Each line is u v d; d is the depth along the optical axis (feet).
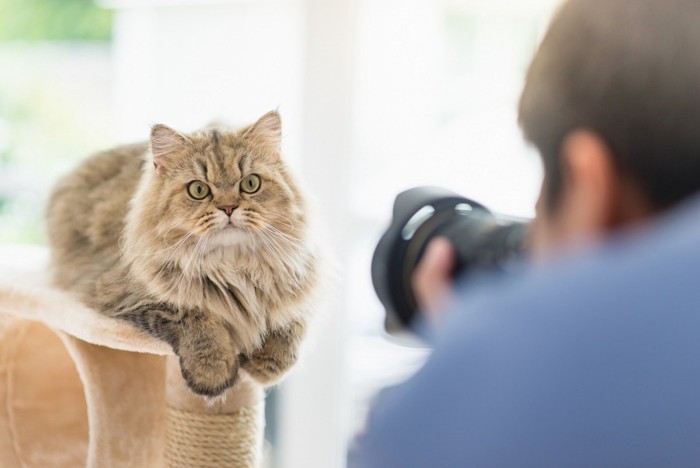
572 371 1.92
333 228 10.46
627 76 2.21
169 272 5.92
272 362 6.18
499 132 11.49
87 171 7.73
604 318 1.95
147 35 14.79
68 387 7.00
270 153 6.33
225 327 5.98
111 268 6.47
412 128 12.18
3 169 16.11
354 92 10.36
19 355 6.97
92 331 5.65
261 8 13.37
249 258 6.06
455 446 1.96
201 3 13.97
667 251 2.03
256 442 6.51
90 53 16.53
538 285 2.12
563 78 2.32
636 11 2.22
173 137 6.12
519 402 1.93
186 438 6.27
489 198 10.89
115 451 6.15
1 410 6.85
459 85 12.34
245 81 13.62
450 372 2.05
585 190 2.32
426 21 12.14
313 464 10.93
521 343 1.99
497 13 12.08
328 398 10.71
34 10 17.54
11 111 16.70
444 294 3.02
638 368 1.89
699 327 1.89
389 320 3.43
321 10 10.18
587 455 1.86
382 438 2.08
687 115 2.19
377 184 11.63
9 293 6.24
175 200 5.97
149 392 6.28
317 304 6.54
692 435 1.83
